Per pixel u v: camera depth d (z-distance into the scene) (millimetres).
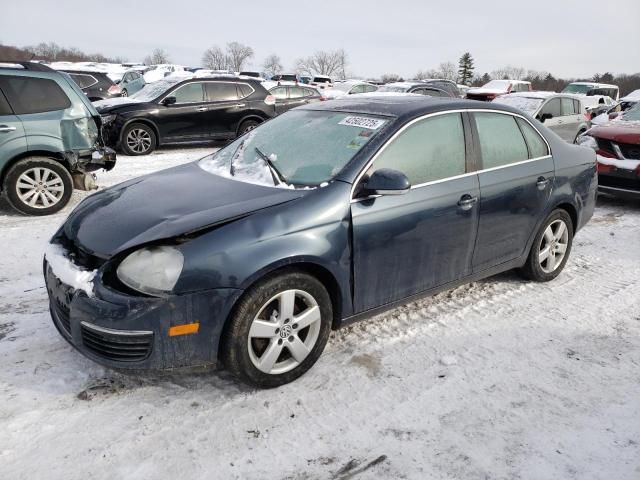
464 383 3166
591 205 4984
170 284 2631
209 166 3918
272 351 2953
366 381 3150
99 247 2850
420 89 19188
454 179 3678
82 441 2568
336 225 3062
